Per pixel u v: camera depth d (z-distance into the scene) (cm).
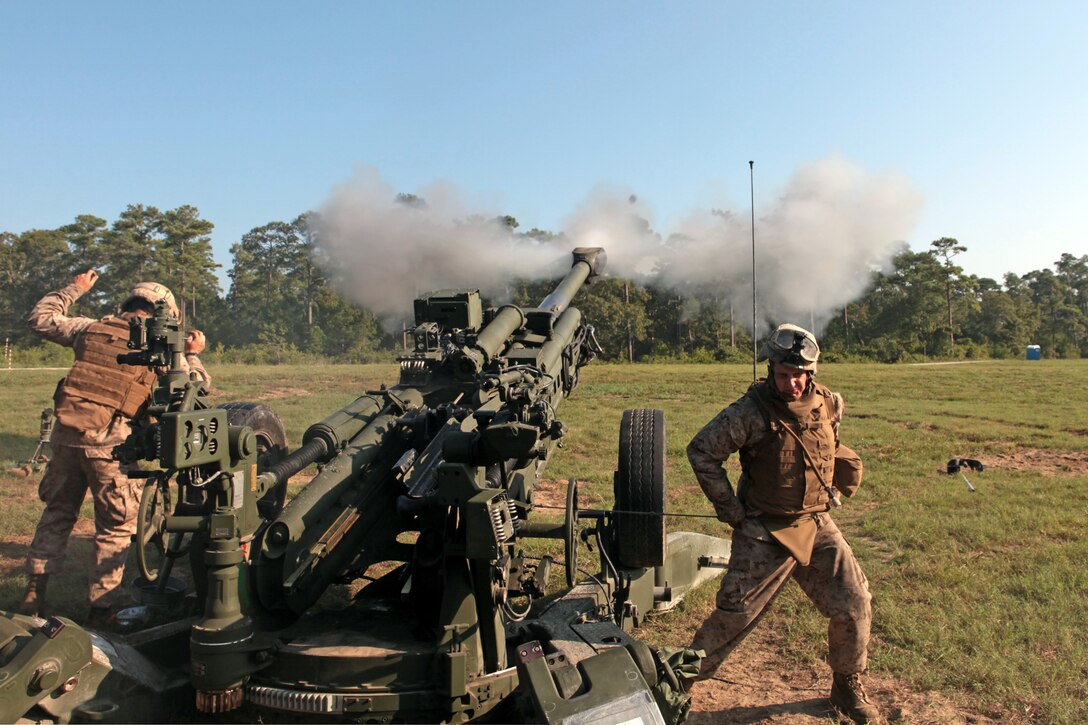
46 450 1062
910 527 721
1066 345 8412
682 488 918
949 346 6125
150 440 348
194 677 323
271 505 452
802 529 389
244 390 1862
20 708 294
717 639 393
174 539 430
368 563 432
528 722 321
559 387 660
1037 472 1014
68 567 611
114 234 5681
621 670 312
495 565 350
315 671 330
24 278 5828
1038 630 490
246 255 5716
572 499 467
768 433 385
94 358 488
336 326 4466
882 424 1481
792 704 429
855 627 394
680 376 2659
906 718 407
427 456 412
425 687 330
